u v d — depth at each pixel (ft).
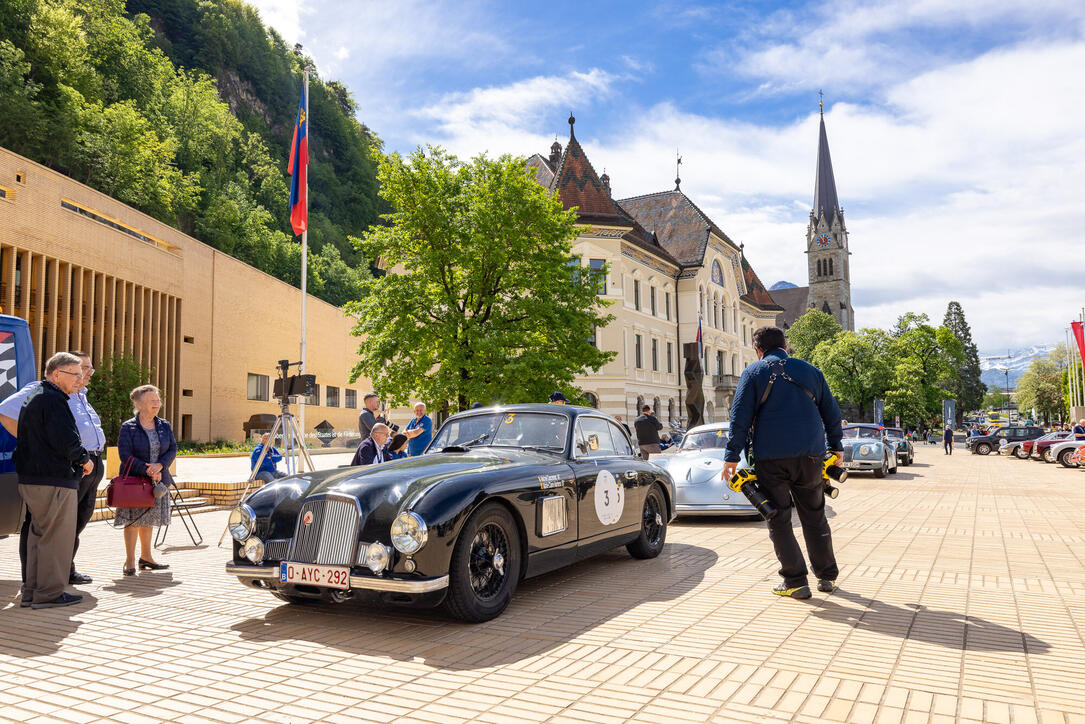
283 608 17.49
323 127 402.31
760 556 24.32
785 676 12.01
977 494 48.37
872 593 18.28
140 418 22.81
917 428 284.20
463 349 65.82
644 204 173.99
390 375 68.03
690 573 21.38
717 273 174.91
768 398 18.12
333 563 15.37
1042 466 92.58
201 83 284.61
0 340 21.89
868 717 10.21
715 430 39.70
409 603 14.92
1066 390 317.01
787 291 444.96
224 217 239.30
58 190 95.40
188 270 125.39
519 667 12.66
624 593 18.71
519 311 68.95
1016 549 25.18
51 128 169.48
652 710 10.52
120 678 12.28
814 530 18.47
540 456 20.54
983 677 11.90
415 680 12.03
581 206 127.54
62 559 18.15
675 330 156.35
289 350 164.86
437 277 69.26
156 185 201.67
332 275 296.30
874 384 234.99
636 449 25.63
